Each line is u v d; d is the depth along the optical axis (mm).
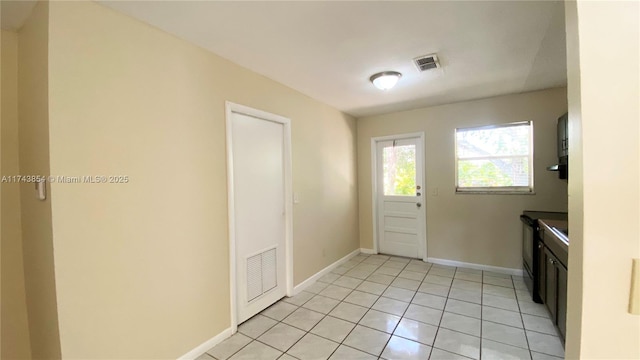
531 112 3396
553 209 3328
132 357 1720
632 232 584
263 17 1747
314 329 2404
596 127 602
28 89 1631
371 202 4609
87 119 1539
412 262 4156
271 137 2889
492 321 2463
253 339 2277
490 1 1617
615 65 591
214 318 2215
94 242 1562
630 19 587
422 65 2523
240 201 2527
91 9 1556
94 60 1565
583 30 611
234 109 2410
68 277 1465
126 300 1697
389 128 4379
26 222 1727
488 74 2771
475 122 3721
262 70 2596
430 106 4004
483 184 3758
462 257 3902
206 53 2178
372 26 1867
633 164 583
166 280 1903
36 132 1548
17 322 1776
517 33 1976
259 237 2736
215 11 1675
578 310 664
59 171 1438
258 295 2711
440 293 3062
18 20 1646
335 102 3715
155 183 1846
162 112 1890
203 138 2150
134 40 1741
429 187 4094
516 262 3561
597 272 608
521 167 3535
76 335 1491
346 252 4273
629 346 593
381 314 2635
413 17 1770
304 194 3344
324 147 3756
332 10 1683
